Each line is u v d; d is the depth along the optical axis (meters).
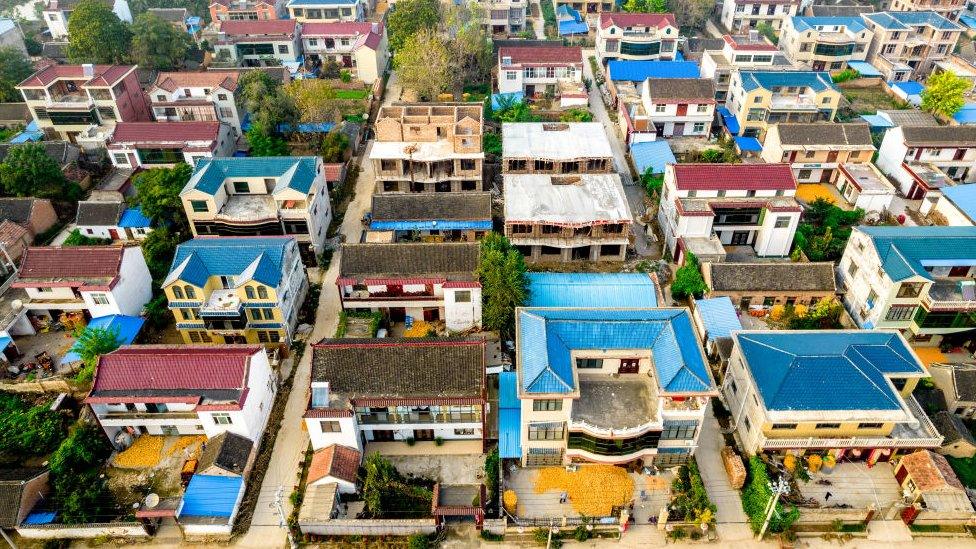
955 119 105.81
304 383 66.00
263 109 99.75
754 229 81.94
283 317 67.50
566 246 78.56
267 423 61.78
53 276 69.56
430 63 112.50
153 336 71.38
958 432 57.16
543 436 54.59
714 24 159.12
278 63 130.00
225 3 145.62
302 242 80.38
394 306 70.81
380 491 54.44
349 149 101.62
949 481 52.97
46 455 59.22
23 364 67.44
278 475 57.34
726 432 60.41
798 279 73.44
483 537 52.97
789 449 56.31
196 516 52.75
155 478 57.19
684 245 78.12
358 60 124.12
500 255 67.56
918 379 56.75
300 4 141.38
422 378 56.62
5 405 62.91
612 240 78.75
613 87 115.62
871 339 59.28
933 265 66.00
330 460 55.06
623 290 69.88
